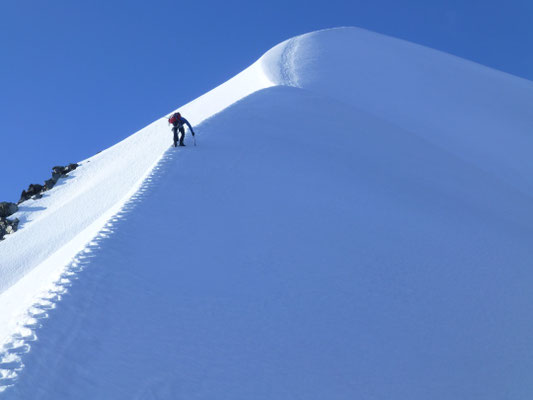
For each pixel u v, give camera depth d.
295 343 7.81
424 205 16.75
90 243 9.56
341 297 9.49
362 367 7.71
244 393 6.48
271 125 21.97
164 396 6.00
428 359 8.42
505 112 40.94
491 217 18.62
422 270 11.49
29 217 43.38
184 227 11.05
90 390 5.71
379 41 61.16
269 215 12.46
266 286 9.21
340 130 24.59
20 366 5.67
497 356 9.05
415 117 34.62
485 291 11.34
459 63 56.94
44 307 7.07
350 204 14.41
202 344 7.20
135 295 7.96
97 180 46.53
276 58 48.03
